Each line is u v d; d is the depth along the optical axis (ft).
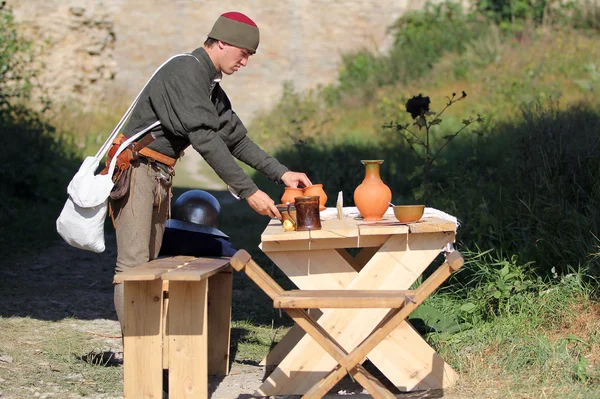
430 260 18.34
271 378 19.04
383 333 16.01
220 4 97.86
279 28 97.96
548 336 22.08
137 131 19.31
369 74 86.12
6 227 42.70
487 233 29.09
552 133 33.91
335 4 97.25
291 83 92.84
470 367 20.48
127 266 19.17
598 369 19.54
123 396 18.99
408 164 50.34
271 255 18.57
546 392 18.65
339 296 16.20
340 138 67.36
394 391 19.79
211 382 20.83
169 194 20.20
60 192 51.90
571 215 27.50
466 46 81.82
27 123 56.90
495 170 37.63
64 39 86.43
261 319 27.35
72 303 29.45
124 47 97.19
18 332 24.75
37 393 19.24
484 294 24.44
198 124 18.48
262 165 21.25
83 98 87.92
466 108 64.44
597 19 82.58
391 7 96.63
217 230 22.21
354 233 17.51
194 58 18.92
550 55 71.31
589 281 24.20
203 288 17.89
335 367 18.17
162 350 18.33
